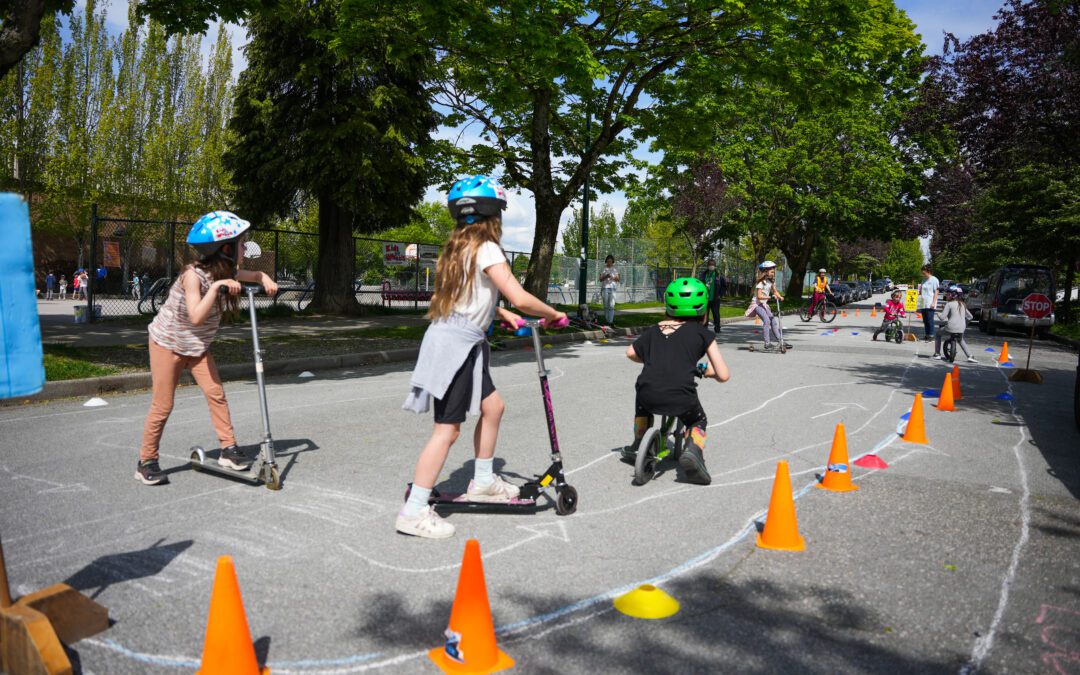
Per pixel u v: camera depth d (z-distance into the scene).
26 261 2.60
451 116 19.36
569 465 5.64
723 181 34.19
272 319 19.17
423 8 13.19
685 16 16.03
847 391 9.67
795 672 2.69
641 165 21.48
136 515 4.26
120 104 32.97
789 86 16.02
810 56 15.09
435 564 3.63
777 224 36.88
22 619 2.45
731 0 13.91
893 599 3.34
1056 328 24.47
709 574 3.58
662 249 46.28
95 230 17.23
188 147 34.88
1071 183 25.19
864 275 96.75
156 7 12.01
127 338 13.20
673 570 3.62
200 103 35.31
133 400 8.11
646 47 16.70
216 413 5.01
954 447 6.55
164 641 2.83
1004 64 18.14
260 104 20.09
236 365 10.09
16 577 3.38
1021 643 2.95
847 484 5.11
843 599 3.33
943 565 3.74
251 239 21.91
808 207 34.41
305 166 19.61
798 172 33.88
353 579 3.43
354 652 2.77
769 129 35.19
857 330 22.25
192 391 8.81
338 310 21.30
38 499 4.54
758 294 14.65
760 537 4.06
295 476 5.13
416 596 3.26
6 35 9.85
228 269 4.86
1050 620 3.15
